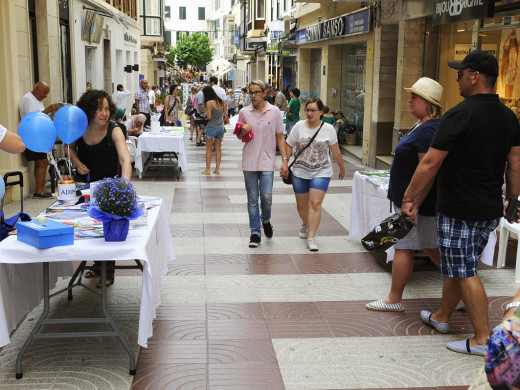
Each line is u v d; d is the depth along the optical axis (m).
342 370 4.11
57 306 5.14
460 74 4.29
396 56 13.62
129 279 5.88
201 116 18.00
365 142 14.81
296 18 25.30
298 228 8.10
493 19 9.24
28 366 4.10
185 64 74.56
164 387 3.84
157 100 26.48
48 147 4.66
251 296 5.50
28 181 9.78
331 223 8.38
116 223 3.89
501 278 6.06
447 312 4.73
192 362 4.18
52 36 12.08
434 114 5.01
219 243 7.29
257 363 4.18
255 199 7.10
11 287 4.08
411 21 12.13
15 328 4.45
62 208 4.69
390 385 3.92
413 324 4.91
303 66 24.72
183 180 11.92
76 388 3.81
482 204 4.19
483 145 4.13
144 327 3.90
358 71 18.22
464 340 4.46
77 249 3.79
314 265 6.45
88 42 17.16
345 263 6.53
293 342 4.54
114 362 4.18
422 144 4.89
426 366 4.19
